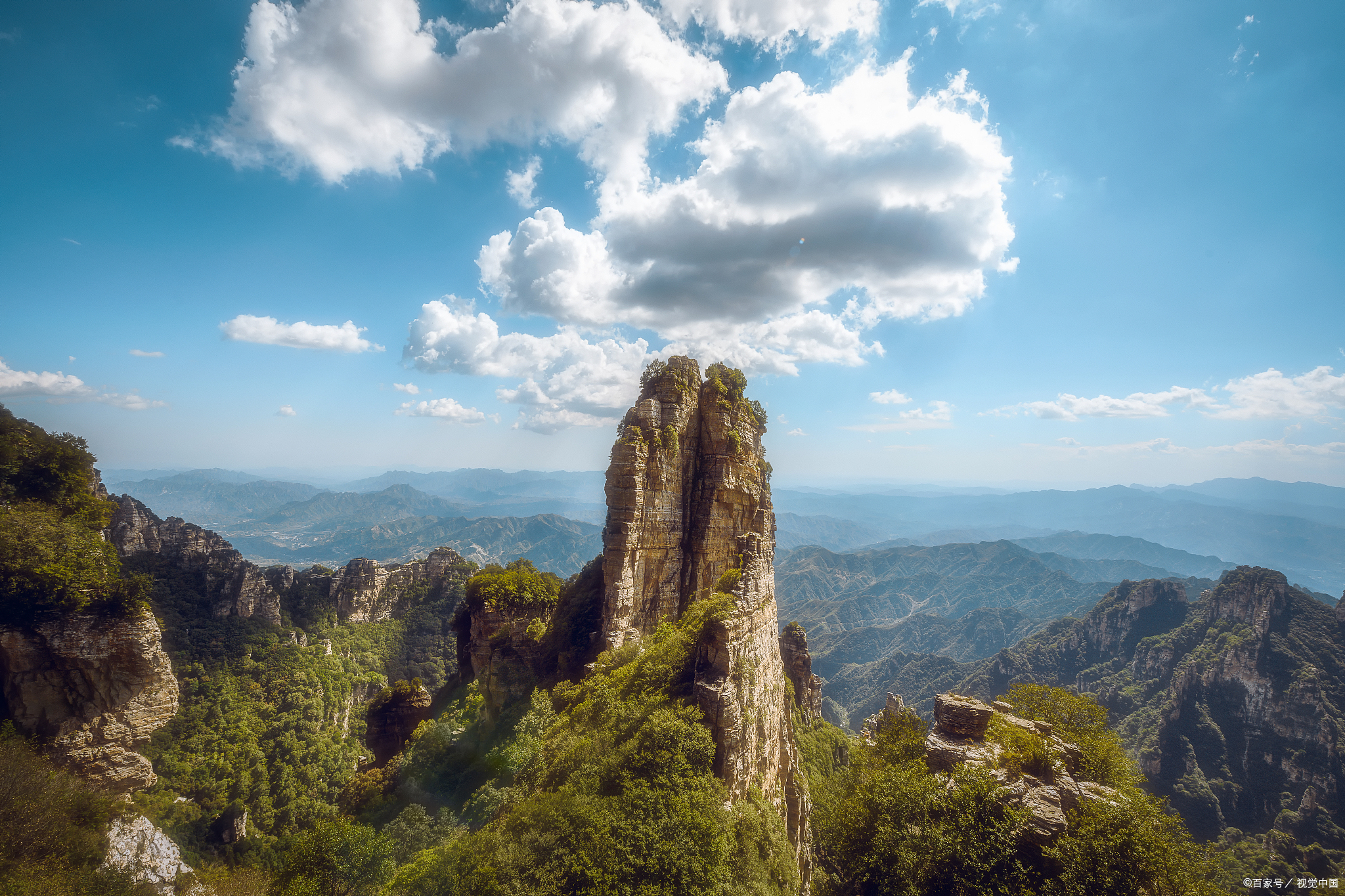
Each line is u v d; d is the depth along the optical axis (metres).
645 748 36.44
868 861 34.66
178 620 126.81
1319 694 186.00
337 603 172.00
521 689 76.19
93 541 69.81
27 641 58.69
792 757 58.38
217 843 88.56
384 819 62.16
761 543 57.19
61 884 39.12
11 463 71.69
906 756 44.25
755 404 90.75
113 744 62.59
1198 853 30.64
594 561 87.50
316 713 128.50
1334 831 159.12
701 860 29.44
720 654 41.75
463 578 197.75
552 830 31.64
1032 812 33.66
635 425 74.06
